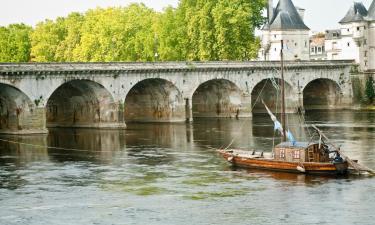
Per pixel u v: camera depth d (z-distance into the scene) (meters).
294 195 55.38
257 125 117.62
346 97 152.38
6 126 108.94
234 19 135.38
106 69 113.06
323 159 64.94
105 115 117.50
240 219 48.81
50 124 125.81
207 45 137.25
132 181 63.25
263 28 166.88
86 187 60.91
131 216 50.47
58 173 68.44
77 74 109.69
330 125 112.75
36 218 50.50
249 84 134.62
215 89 138.62
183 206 52.84
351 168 64.38
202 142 92.81
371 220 47.72
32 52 182.00
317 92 156.38
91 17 168.62
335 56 193.38
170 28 144.75
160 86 126.44
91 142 95.31
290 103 143.12
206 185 60.47
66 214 51.44
